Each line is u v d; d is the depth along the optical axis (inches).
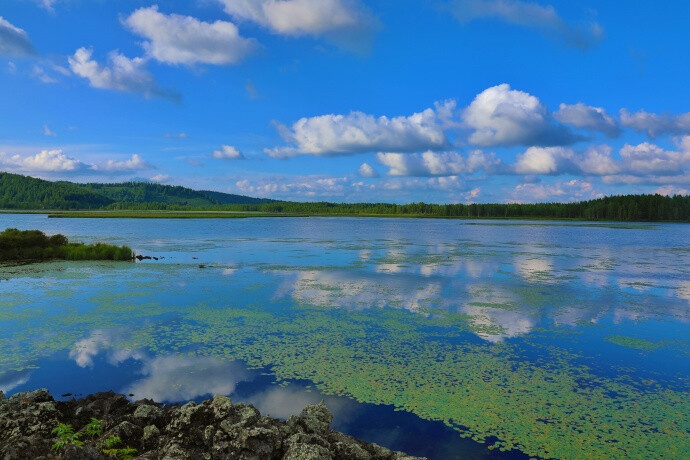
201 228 3912.4
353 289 1071.6
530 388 504.1
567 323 784.3
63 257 1632.6
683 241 2817.4
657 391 501.4
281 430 342.0
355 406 454.9
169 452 307.7
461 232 3695.9
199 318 782.5
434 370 553.0
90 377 519.2
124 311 826.8
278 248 2128.4
